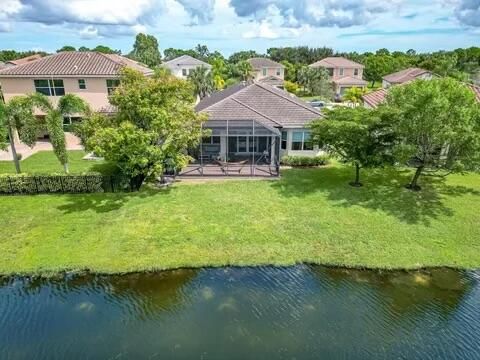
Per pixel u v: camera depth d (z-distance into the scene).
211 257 14.87
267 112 27.72
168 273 14.01
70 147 32.00
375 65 84.69
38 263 14.27
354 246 15.67
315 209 19.00
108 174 21.53
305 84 72.94
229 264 14.54
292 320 11.73
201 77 52.78
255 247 15.55
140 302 12.52
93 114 20.80
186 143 20.61
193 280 13.66
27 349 10.46
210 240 15.98
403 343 10.82
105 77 32.88
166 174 23.97
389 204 19.66
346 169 26.05
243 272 14.16
